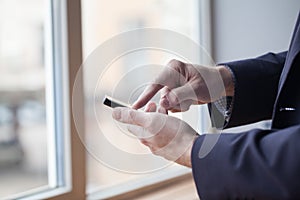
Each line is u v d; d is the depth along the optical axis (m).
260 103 0.86
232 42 1.53
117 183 1.23
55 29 1.08
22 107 1.11
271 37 1.45
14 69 1.10
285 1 1.42
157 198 1.24
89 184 1.15
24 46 1.10
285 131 0.51
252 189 0.49
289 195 0.47
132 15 1.31
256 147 0.50
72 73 1.06
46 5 1.08
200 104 0.63
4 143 1.09
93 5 1.17
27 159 1.12
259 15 1.47
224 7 1.53
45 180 1.12
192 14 1.57
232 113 0.84
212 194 0.53
